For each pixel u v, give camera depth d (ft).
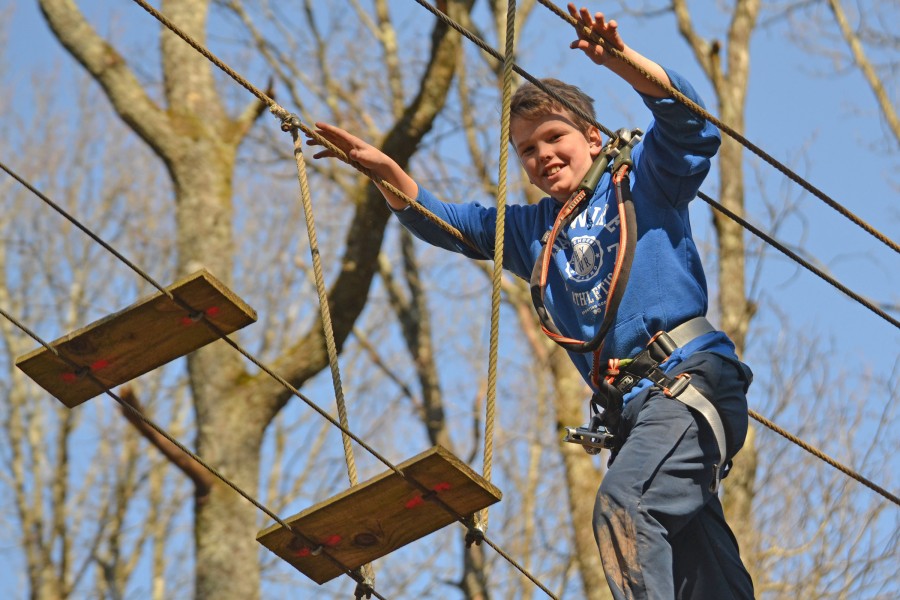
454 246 20.72
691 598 17.70
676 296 17.70
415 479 16.99
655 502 16.26
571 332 18.52
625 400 17.57
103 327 17.81
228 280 40.45
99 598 66.90
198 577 38.06
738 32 52.06
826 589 46.19
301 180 20.10
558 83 19.29
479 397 63.67
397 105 61.52
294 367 39.65
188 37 19.01
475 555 58.90
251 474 38.99
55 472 69.67
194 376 39.63
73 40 41.55
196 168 41.14
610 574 16.03
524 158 19.03
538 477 61.93
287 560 18.67
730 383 17.26
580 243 18.28
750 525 43.27
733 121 50.37
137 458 70.13
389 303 67.46
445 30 39.93
